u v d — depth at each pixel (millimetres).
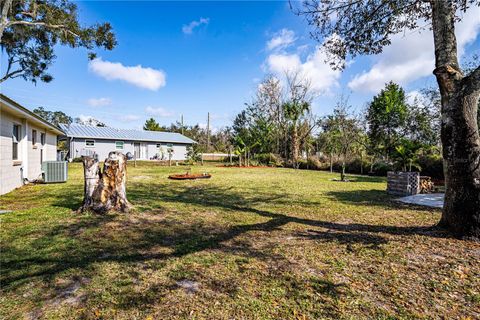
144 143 26047
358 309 2000
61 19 10211
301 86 23859
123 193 5141
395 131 16672
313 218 4844
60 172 9695
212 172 15102
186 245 3389
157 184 9492
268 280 2457
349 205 6043
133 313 1939
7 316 1889
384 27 4945
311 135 22672
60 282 2383
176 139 28312
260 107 25891
